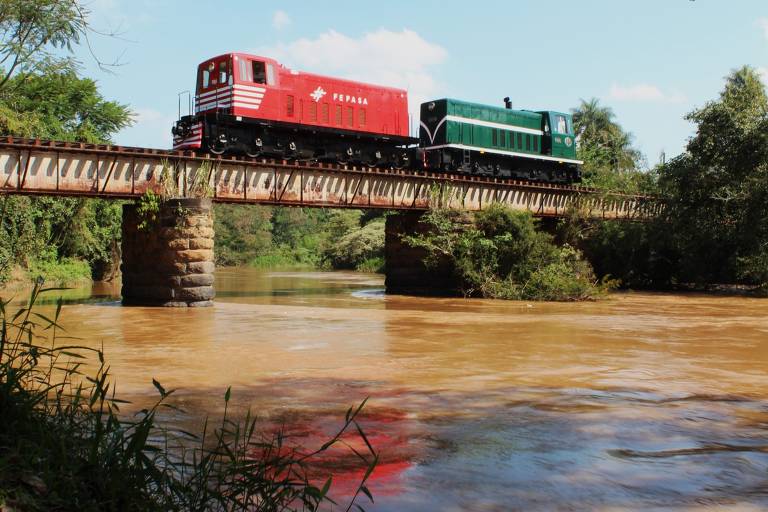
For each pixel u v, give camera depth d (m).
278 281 45.66
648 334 16.06
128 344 13.54
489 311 22.73
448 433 6.68
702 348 13.65
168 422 6.91
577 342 14.39
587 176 43.72
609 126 72.31
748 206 34.16
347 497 4.77
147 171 22.95
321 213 100.88
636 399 8.48
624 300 29.31
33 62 8.55
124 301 24.05
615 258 40.28
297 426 6.94
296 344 13.66
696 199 37.06
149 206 22.52
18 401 4.42
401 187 30.05
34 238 33.62
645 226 39.31
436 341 14.34
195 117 25.00
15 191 20.28
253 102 25.47
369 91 29.62
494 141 33.66
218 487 3.96
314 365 11.07
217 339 14.40
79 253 41.44
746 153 34.31
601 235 39.69
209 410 7.63
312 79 27.62
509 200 33.91
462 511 4.54
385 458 5.79
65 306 22.89
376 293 32.34
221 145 25.02
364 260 69.75
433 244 30.45
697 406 8.09
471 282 29.95
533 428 6.91
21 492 3.41
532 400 8.36
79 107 43.75
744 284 38.47
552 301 28.20
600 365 11.24
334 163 29.31
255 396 8.54
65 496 3.57
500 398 8.48
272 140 26.95
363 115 29.34
